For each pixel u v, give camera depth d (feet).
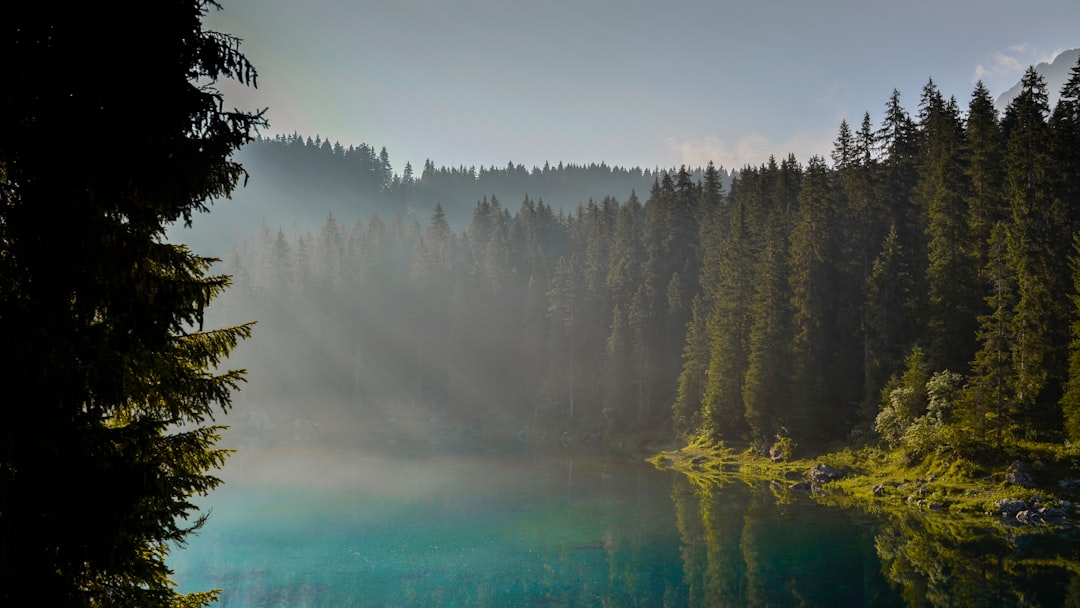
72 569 28.86
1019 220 177.17
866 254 239.09
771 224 272.72
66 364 27.30
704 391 267.80
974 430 161.89
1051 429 158.81
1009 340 163.73
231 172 33.24
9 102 26.63
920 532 132.98
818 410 216.74
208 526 144.87
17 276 28.60
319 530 140.97
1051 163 193.98
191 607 34.40
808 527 140.26
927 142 265.13
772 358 228.84
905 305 215.31
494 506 166.30
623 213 401.49
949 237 198.18
